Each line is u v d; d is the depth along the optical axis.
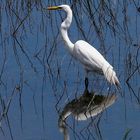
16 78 14.77
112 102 13.51
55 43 16.42
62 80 14.66
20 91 14.11
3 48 16.42
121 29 17.12
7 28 17.42
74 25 17.50
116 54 15.79
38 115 13.00
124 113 12.90
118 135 11.94
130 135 11.90
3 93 14.02
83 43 14.87
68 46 15.14
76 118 12.84
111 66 14.43
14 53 16.14
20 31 17.31
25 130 12.34
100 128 12.27
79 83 14.53
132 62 15.12
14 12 17.92
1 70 15.16
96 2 18.30
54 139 11.93
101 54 15.58
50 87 14.34
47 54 16.02
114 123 12.46
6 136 12.09
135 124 12.35
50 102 13.63
